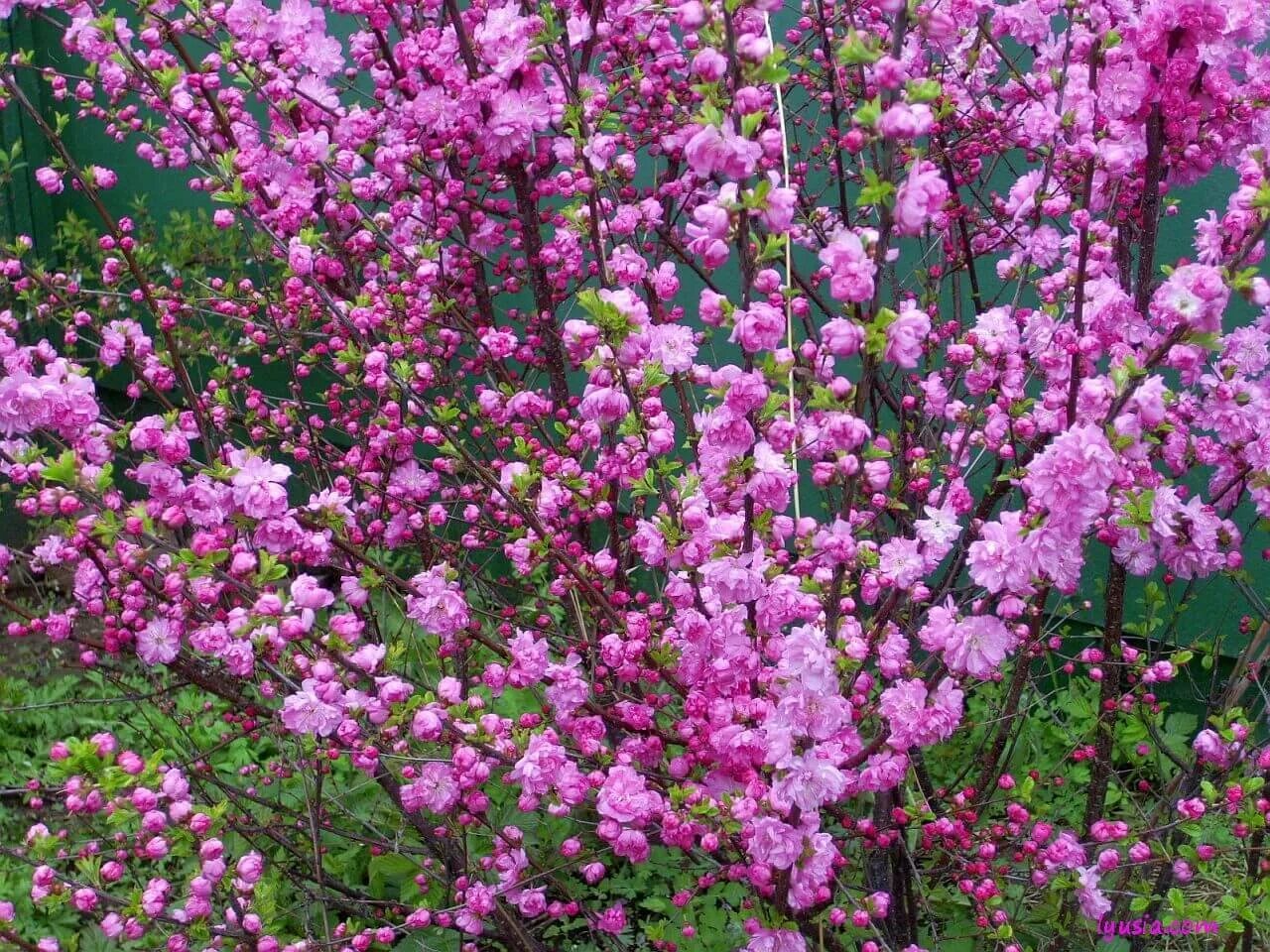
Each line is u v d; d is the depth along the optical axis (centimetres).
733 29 184
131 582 239
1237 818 238
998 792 325
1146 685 358
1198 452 265
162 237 553
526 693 361
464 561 344
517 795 317
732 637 224
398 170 312
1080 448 201
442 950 294
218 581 238
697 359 420
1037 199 246
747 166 177
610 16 310
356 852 332
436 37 304
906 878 283
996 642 224
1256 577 355
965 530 293
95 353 484
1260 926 246
